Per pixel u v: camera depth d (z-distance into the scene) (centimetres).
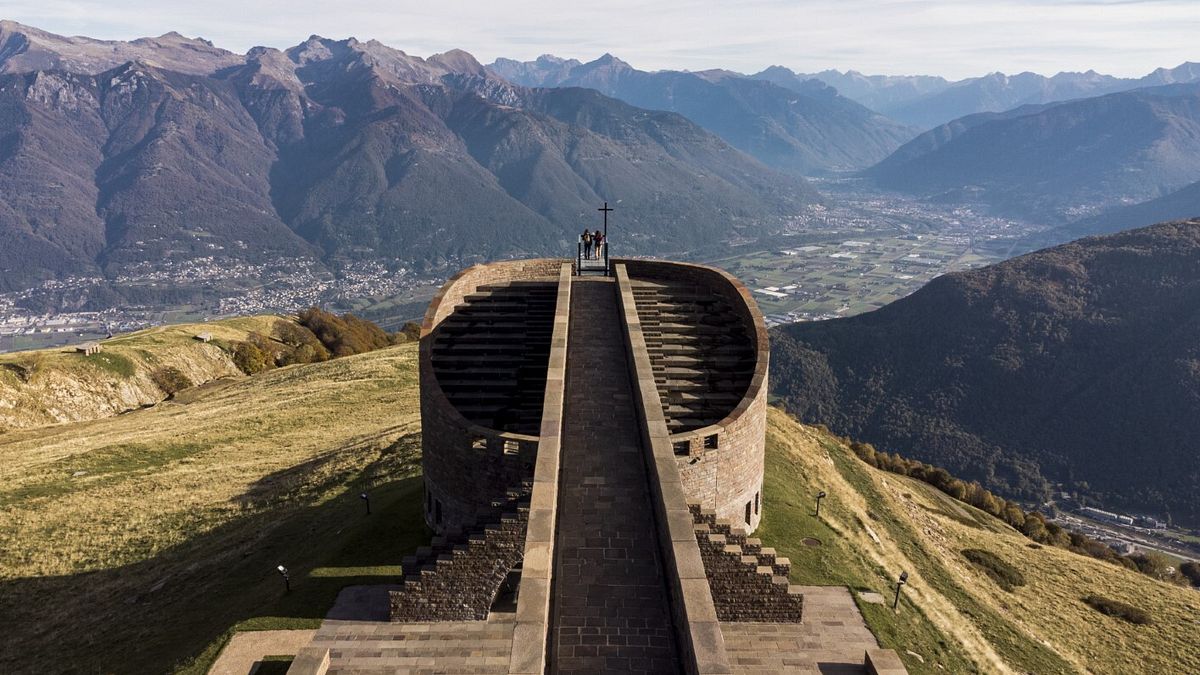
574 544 2039
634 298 3797
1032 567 5222
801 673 2355
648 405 2536
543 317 3831
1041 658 3428
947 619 3172
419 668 2370
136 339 10725
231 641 2564
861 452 8694
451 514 3077
